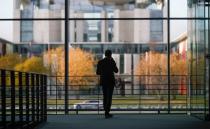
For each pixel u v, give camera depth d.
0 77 10.61
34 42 20.80
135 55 20.69
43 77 16.44
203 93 17.95
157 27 20.88
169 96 20.61
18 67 20.70
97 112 20.80
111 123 16.47
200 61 18.64
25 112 13.23
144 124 16.09
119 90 20.62
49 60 20.75
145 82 20.61
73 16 20.94
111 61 18.56
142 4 20.89
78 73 20.78
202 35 18.47
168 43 20.73
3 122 10.73
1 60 20.70
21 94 12.65
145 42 20.75
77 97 20.78
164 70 20.66
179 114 20.45
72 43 20.84
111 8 20.98
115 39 20.83
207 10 17.88
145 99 20.66
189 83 20.52
